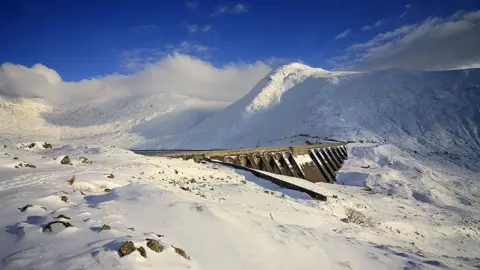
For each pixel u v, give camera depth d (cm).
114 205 897
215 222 859
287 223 1186
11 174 1254
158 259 571
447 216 2969
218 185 1784
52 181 1195
